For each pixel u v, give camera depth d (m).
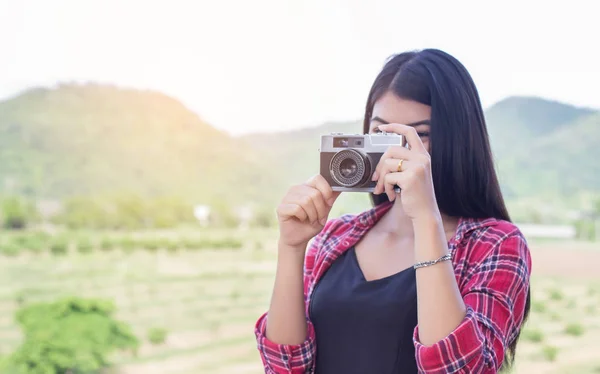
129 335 10.74
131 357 10.75
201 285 13.22
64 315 10.30
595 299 10.70
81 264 13.56
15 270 13.23
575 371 9.47
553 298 10.78
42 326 10.03
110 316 11.02
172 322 11.99
